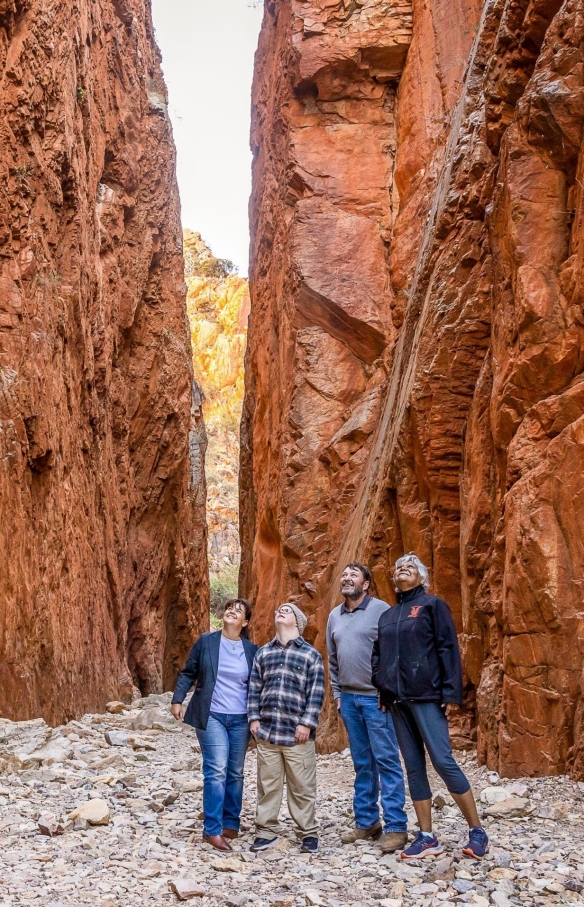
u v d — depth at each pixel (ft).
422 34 52.70
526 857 15.46
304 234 53.42
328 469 49.60
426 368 32.30
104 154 61.52
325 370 51.70
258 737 17.80
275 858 16.65
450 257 32.83
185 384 80.53
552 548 21.48
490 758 23.62
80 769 26.89
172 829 18.86
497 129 29.99
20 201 39.01
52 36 43.06
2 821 19.10
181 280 84.69
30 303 39.32
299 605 47.57
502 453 25.39
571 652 20.92
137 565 72.08
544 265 24.08
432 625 16.34
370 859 16.17
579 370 23.24
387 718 17.84
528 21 27.50
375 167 54.54
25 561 36.14
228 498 241.14
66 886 14.39
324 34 55.11
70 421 45.21
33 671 35.91
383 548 36.27
